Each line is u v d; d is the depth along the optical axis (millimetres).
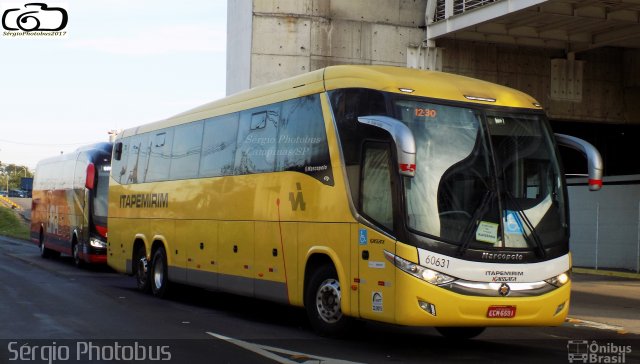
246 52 29234
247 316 13883
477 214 9812
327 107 11242
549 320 10047
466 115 10281
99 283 19891
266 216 12625
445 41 28891
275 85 12953
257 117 13273
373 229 10062
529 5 23219
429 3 28453
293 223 11844
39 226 32000
